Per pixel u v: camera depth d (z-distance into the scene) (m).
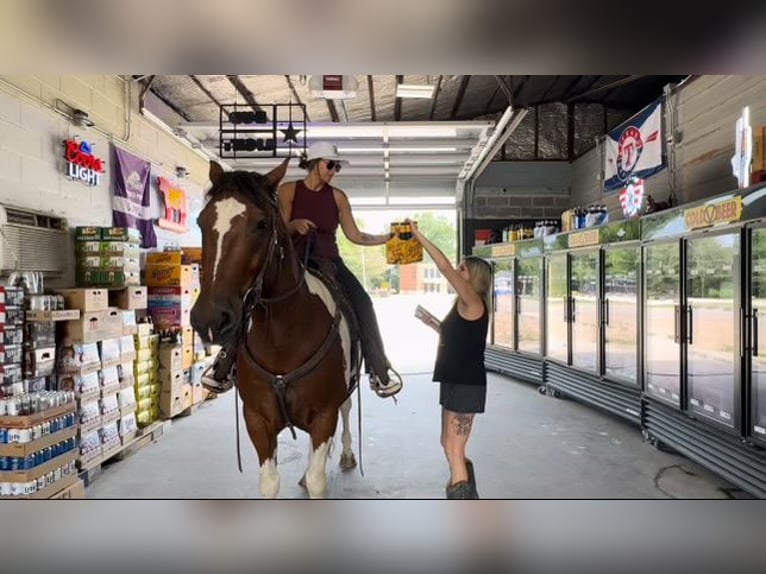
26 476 3.05
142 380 4.93
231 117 6.27
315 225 3.04
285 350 2.50
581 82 9.39
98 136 5.20
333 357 2.65
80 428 3.85
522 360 7.73
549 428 5.40
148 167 6.19
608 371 5.71
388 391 3.17
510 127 7.38
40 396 3.33
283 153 8.49
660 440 4.66
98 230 4.69
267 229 2.22
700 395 4.09
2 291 3.49
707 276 4.04
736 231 3.61
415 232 3.05
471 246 10.47
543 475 4.11
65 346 3.91
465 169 9.53
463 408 3.03
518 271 8.02
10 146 3.98
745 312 3.52
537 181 10.43
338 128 7.22
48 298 3.80
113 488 3.85
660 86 9.46
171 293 5.63
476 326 3.05
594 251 5.91
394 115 9.21
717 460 3.85
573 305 6.48
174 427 5.44
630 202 5.95
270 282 2.39
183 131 7.03
